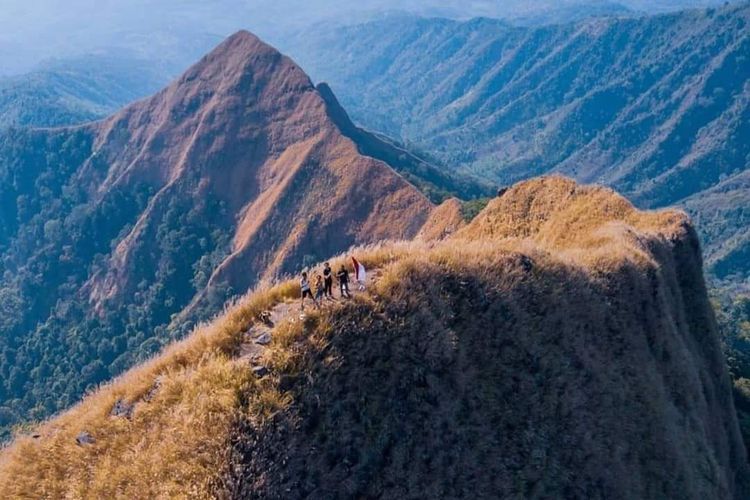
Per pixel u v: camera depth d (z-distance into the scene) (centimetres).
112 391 1919
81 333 14862
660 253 4003
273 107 17062
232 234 15588
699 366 3859
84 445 1742
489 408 2030
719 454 3681
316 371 1750
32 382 14038
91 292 16375
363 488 1666
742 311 14688
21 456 1819
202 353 1880
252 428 1588
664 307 3403
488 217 5328
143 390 1842
